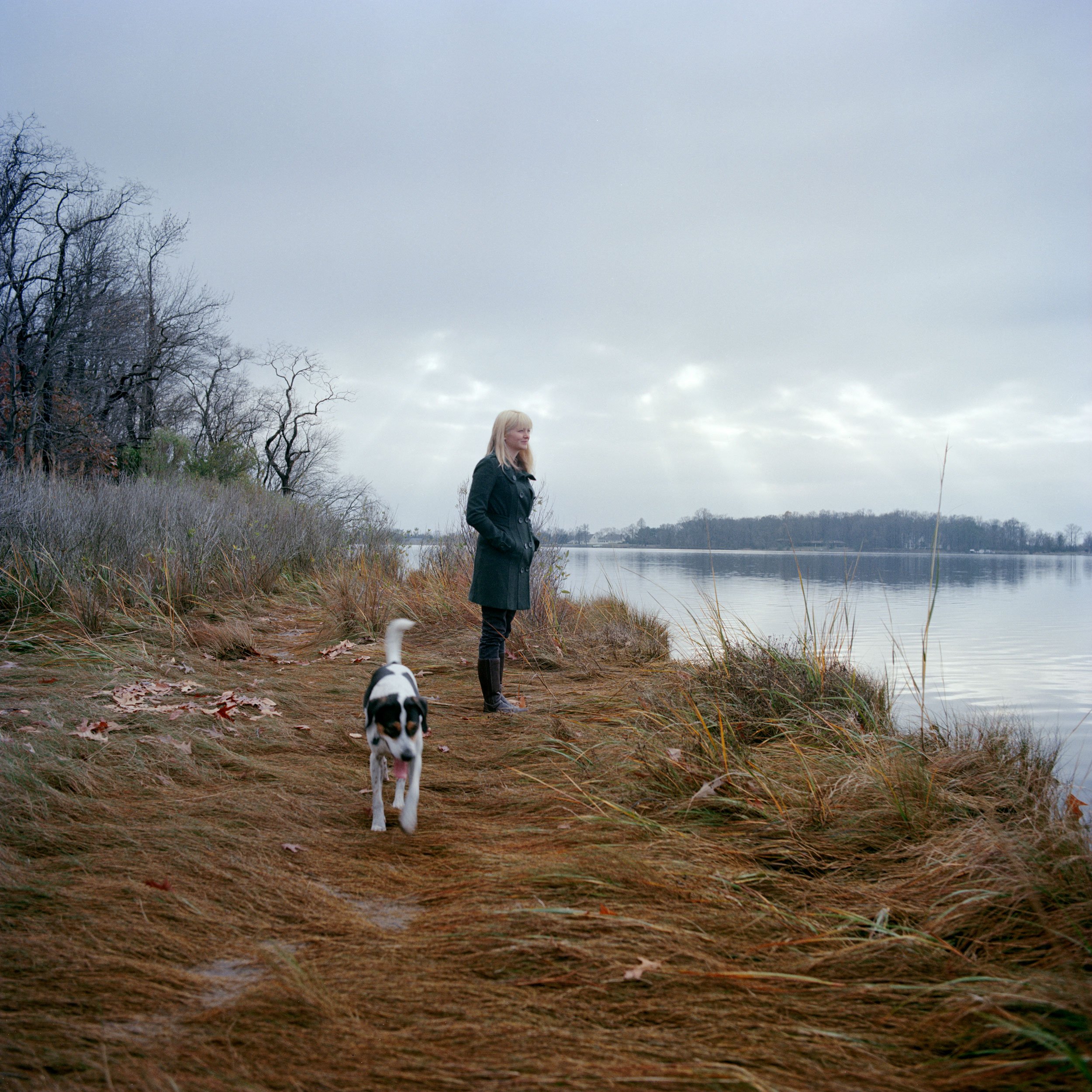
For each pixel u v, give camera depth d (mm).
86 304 19406
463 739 4480
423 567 11406
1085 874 2346
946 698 6504
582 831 3012
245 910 2322
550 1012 1808
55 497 9047
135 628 6652
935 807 3062
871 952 2078
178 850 2688
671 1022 1782
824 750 3992
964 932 2193
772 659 5242
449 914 2303
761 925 2242
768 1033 1736
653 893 2438
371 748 3191
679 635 8695
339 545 14039
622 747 4086
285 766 3840
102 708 4250
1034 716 5848
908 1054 1681
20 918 2156
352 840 2982
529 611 8039
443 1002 1837
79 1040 1648
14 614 6496
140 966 1947
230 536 10820
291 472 32000
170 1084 1499
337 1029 1716
